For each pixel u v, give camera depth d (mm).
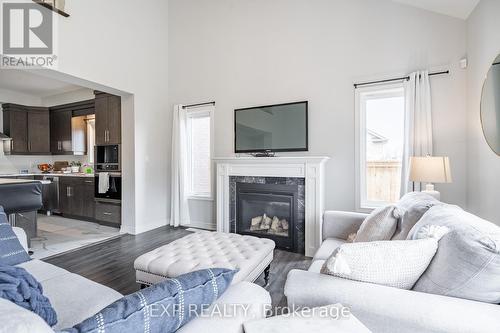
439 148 2867
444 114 2846
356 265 991
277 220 3578
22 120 5527
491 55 2148
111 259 2980
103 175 4387
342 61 3354
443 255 974
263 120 3770
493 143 2100
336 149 3383
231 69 4105
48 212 5273
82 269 2705
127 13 3912
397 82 3051
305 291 984
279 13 3750
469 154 2672
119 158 4336
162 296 718
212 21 4254
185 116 4480
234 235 2451
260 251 2049
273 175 3400
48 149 5809
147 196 4230
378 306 882
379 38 3158
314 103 3512
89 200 4742
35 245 3439
